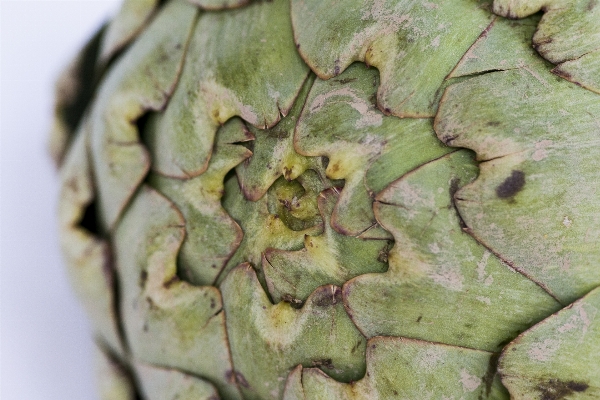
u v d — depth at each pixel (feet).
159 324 0.71
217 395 0.70
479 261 0.62
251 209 0.68
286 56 0.66
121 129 0.73
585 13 0.62
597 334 0.61
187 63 0.70
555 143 0.62
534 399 0.62
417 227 0.63
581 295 0.62
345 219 0.64
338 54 0.65
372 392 0.65
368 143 0.64
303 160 0.66
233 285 0.68
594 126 0.61
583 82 0.62
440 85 0.63
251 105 0.67
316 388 0.66
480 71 0.62
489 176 0.62
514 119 0.62
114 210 0.74
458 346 0.63
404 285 0.64
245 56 0.67
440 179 0.63
